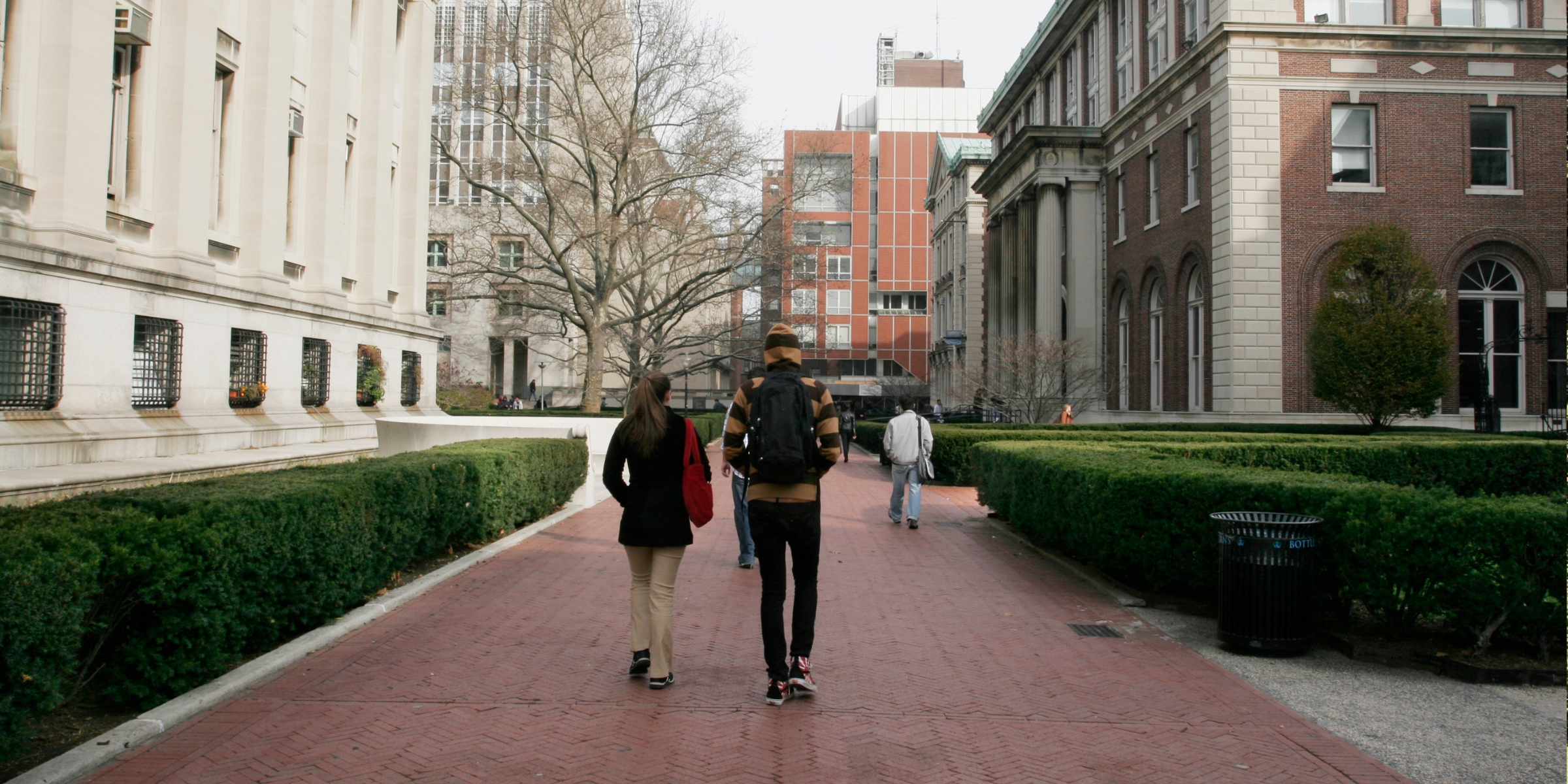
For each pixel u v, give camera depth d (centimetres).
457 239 4659
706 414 4222
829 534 1205
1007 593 845
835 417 532
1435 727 493
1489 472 1426
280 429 1819
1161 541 780
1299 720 498
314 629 654
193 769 416
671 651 543
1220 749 454
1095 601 816
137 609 495
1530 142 2484
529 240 3675
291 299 1908
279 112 1930
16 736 406
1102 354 3516
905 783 408
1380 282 2141
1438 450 1421
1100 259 3544
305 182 2136
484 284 4456
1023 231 3875
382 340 2419
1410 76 2484
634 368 3859
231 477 696
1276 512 699
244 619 562
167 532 490
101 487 1169
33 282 1245
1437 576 605
